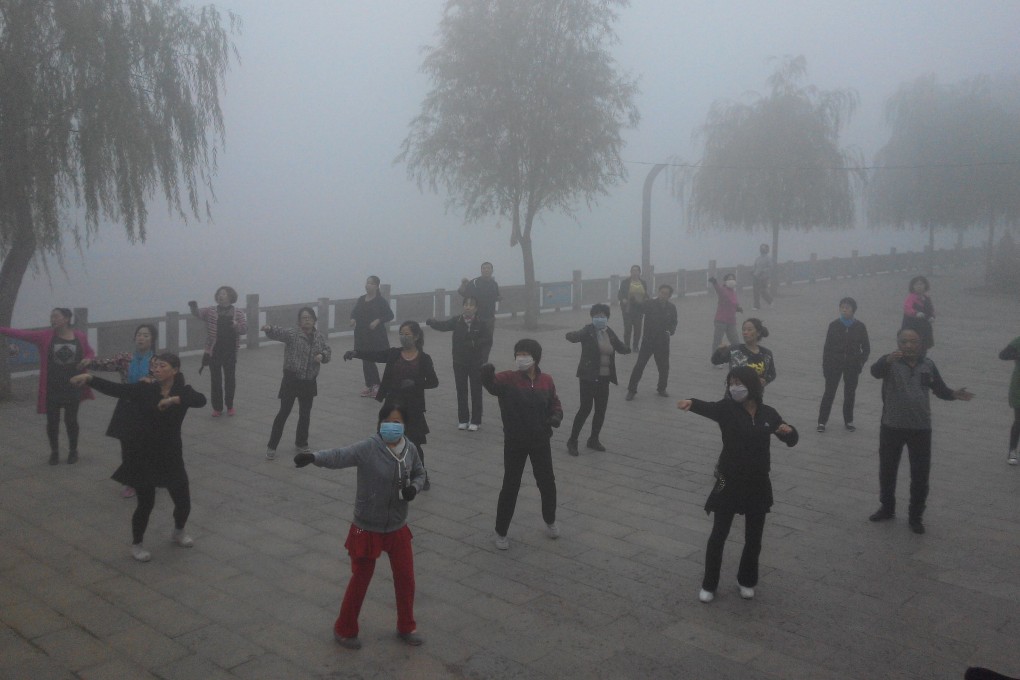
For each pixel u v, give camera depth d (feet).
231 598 19.02
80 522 23.79
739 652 16.83
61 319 28.99
